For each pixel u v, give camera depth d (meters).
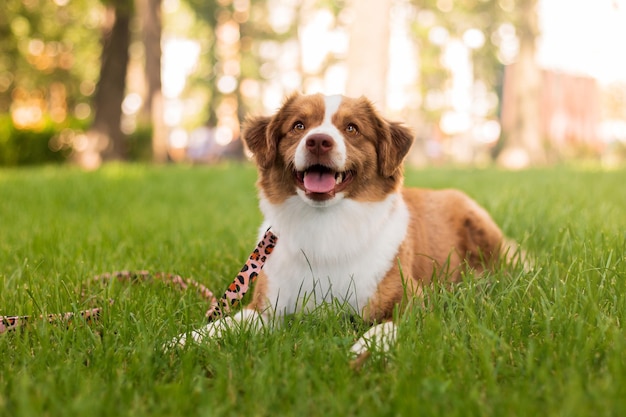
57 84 10.77
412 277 1.35
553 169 4.89
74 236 1.85
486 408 0.93
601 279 1.25
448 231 1.50
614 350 1.00
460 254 1.51
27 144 6.30
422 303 1.20
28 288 1.35
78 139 6.68
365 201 1.30
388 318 1.29
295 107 1.34
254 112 1.41
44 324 1.13
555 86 10.00
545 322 1.10
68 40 8.57
